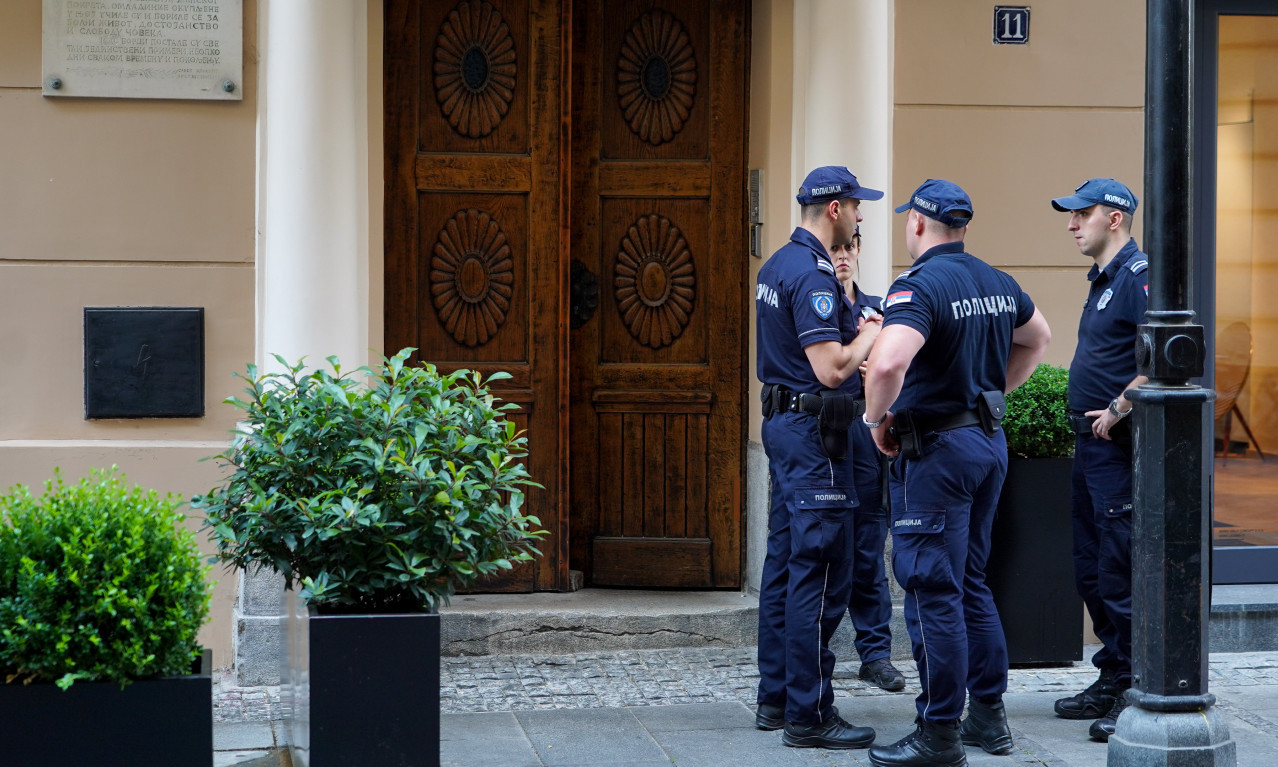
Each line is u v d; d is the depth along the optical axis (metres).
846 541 4.33
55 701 3.27
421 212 5.77
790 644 4.38
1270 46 6.07
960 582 4.14
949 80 5.62
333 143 5.16
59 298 5.21
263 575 5.17
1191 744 3.75
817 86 5.55
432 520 3.64
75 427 5.23
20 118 5.16
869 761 4.24
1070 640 5.30
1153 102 3.77
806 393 4.35
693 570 6.01
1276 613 5.73
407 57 5.71
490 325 5.84
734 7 5.88
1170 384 3.81
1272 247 6.14
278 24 5.09
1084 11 5.68
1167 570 3.79
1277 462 6.17
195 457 5.22
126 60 5.17
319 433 3.73
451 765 4.20
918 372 4.14
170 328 5.23
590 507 6.04
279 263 5.13
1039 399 5.14
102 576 3.31
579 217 5.95
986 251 5.70
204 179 5.24
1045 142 5.70
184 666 3.42
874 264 5.51
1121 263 4.65
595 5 5.89
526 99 5.79
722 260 5.96
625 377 6.00
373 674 3.47
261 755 4.26
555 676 5.24
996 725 4.38
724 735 4.53
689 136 5.95
